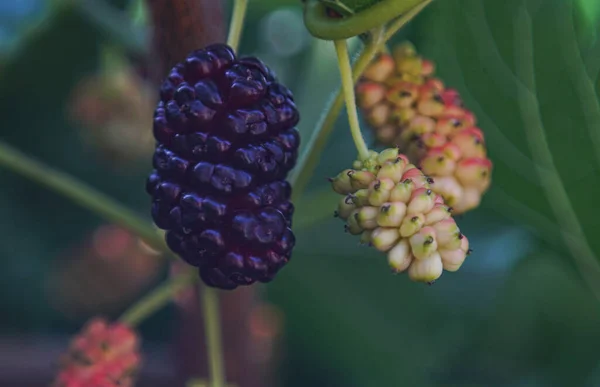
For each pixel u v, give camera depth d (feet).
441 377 1.03
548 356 1.00
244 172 0.58
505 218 0.82
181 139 0.58
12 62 1.06
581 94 0.72
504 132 0.74
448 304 1.02
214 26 0.69
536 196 0.75
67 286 1.16
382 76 0.65
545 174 0.74
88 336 0.69
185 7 0.67
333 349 1.08
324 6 0.60
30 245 1.19
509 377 1.01
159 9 0.67
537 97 0.72
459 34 0.73
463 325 1.02
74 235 1.19
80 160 1.14
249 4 1.05
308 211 0.71
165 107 0.59
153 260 1.15
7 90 1.09
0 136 1.13
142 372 0.94
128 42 0.89
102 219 1.19
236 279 0.59
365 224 0.58
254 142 0.59
